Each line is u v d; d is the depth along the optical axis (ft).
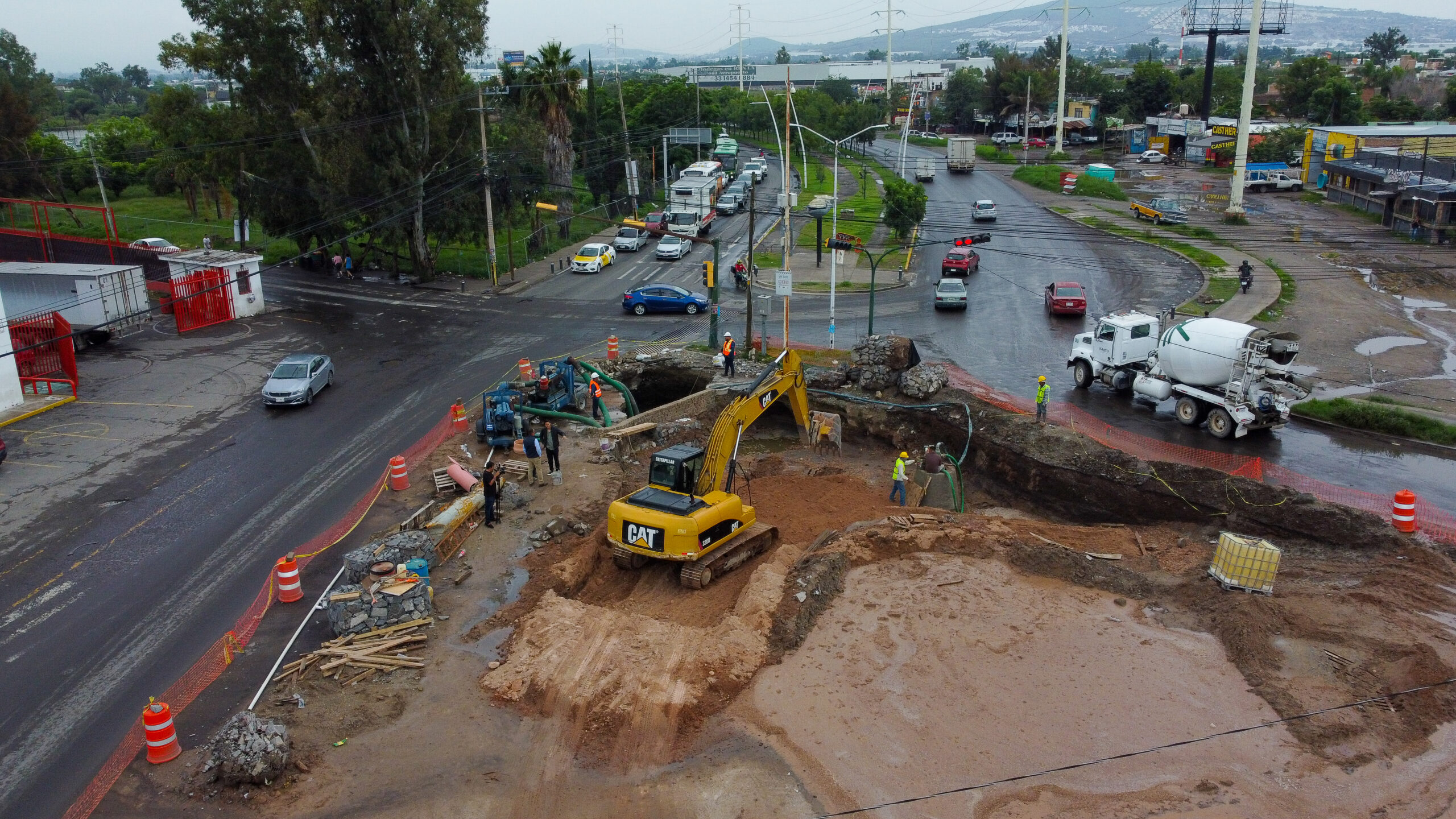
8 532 69.56
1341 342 121.70
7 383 95.96
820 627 54.29
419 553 60.59
